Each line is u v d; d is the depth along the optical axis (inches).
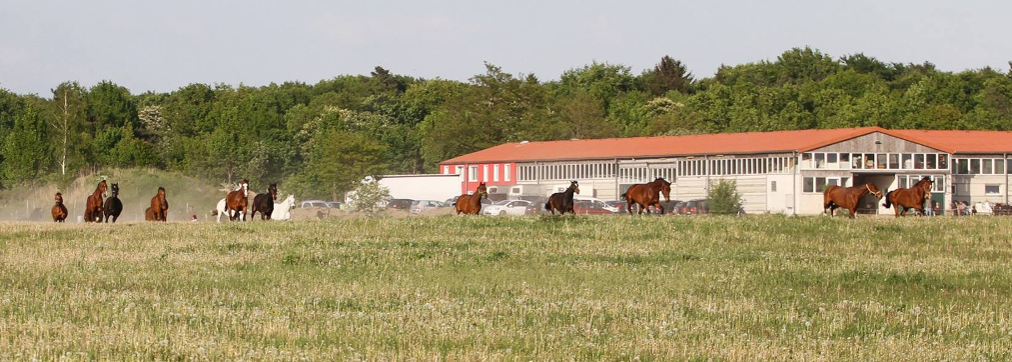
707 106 5693.9
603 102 6299.2
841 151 3627.0
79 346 732.7
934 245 1590.8
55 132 4495.6
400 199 4001.0
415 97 6530.5
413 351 730.2
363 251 1358.3
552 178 4121.6
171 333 774.5
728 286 1148.5
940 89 5831.7
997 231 1702.8
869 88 5999.0
